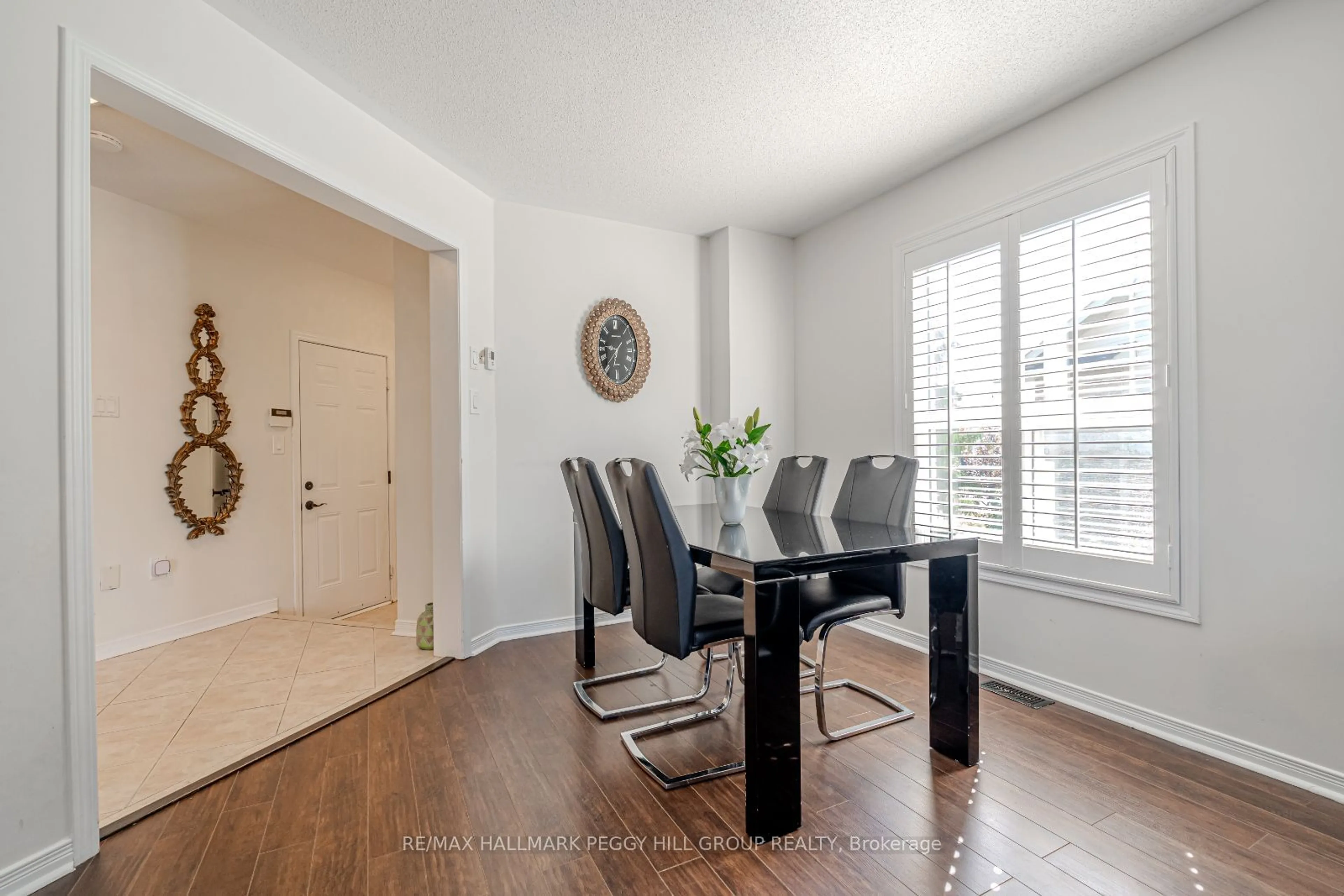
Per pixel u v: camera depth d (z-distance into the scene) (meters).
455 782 1.88
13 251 1.39
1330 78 1.76
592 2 1.87
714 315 3.98
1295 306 1.83
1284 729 1.85
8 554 1.38
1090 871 1.45
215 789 1.84
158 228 3.37
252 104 1.99
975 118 2.56
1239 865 1.47
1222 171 1.98
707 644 1.88
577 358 3.59
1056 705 2.41
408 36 2.02
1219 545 2.00
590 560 2.55
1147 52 2.13
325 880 1.44
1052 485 2.46
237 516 3.75
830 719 2.30
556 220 3.53
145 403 3.30
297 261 4.17
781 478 3.14
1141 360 2.20
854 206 3.52
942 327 3.00
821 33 2.02
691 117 2.54
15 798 1.38
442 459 3.06
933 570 2.06
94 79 1.59
